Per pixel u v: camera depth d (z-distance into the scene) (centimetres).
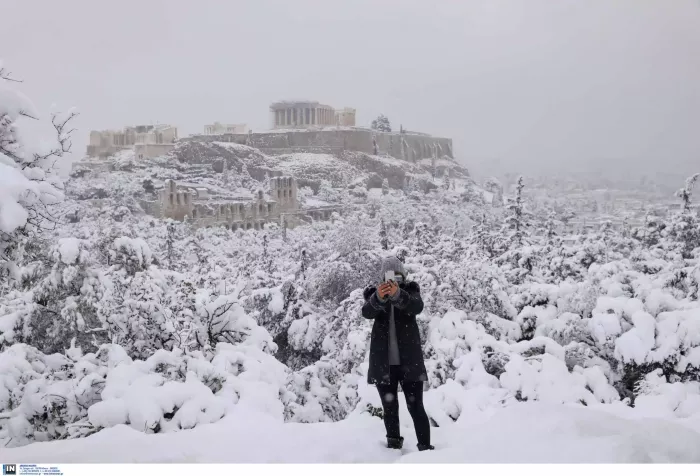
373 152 17112
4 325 930
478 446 457
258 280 2202
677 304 991
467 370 816
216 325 954
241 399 651
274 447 480
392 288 501
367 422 600
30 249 1060
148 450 468
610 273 1227
